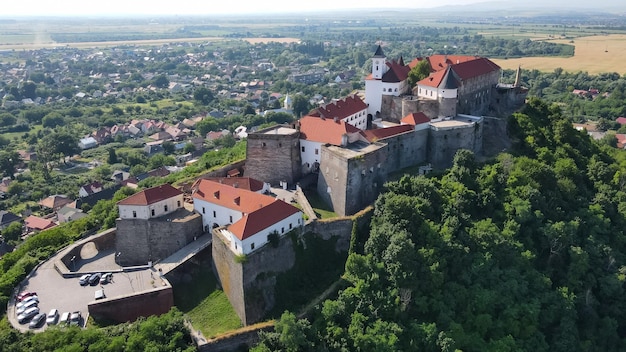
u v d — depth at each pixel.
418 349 106.44
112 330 99.00
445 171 154.12
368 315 109.50
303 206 136.25
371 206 137.75
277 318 112.44
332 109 172.38
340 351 101.75
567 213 150.50
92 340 95.00
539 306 119.62
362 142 149.75
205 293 119.25
